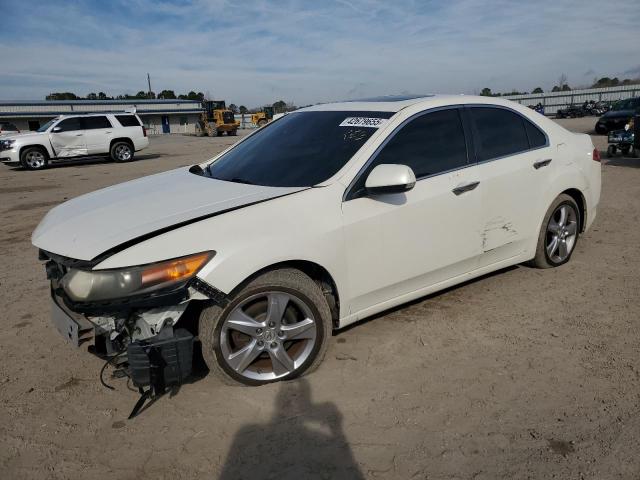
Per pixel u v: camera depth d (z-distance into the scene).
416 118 3.58
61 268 2.94
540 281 4.41
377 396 2.88
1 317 4.14
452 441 2.50
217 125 43.06
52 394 3.02
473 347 3.38
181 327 2.92
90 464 2.43
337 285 3.10
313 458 2.42
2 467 2.42
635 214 6.68
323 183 3.16
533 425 2.59
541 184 4.20
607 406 2.71
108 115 18.31
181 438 2.59
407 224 3.34
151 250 2.60
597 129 20.20
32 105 49.28
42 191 11.48
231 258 2.69
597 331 3.53
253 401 2.86
